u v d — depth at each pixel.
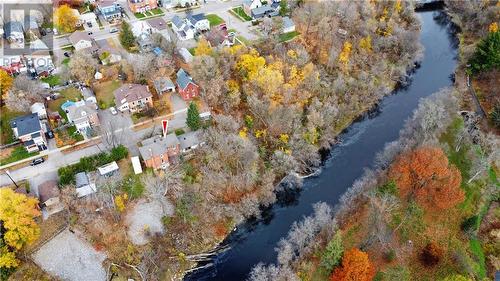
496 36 133.12
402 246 90.94
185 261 91.00
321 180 109.88
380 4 161.12
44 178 98.06
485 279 84.12
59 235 90.69
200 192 99.50
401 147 106.44
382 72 139.00
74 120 106.25
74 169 98.69
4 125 109.88
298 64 126.81
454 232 94.56
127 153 104.56
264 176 104.56
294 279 80.56
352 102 125.44
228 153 103.12
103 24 152.88
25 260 85.69
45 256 87.31
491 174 108.31
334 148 119.00
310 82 122.38
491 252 92.31
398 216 95.75
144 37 139.75
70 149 105.25
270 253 93.75
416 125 112.00
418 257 89.56
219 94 114.25
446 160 94.56
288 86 115.44
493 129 121.62
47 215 92.56
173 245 92.38
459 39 167.25
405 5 168.25
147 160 99.06
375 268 86.31
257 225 100.12
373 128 126.25
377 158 110.38
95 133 108.44
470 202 100.94
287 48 136.25
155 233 92.81
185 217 95.06
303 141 112.56
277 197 105.75
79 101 115.19
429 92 141.00
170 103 119.75
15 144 105.44
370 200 96.81
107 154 102.50
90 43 137.25
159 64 123.00
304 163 111.19
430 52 162.38
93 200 93.88
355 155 116.94
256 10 155.38
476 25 168.12
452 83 145.12
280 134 113.31
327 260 82.12
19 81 114.38
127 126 112.19
